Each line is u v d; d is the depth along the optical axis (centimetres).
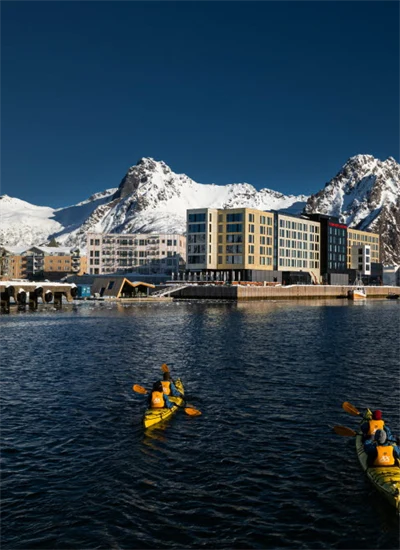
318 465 2117
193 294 14988
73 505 1789
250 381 3559
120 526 1666
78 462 2130
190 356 4562
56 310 10181
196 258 16812
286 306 12494
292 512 1755
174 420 2658
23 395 3144
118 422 2628
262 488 1916
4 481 1959
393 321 8312
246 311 10288
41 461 2136
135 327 6969
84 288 13700
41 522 1688
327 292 17888
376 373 3850
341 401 3056
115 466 2091
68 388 3325
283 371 3912
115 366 4075
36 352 4762
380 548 1573
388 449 1995
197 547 1565
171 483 1952
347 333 6438
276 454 2225
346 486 1934
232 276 16488
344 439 2412
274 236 17650
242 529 1656
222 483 1952
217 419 2684
